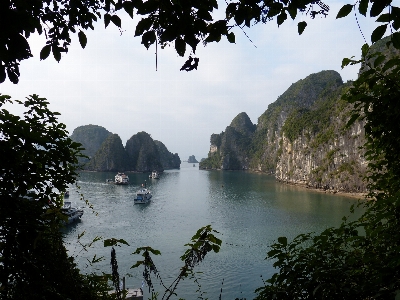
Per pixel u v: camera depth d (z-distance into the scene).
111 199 61.25
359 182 70.00
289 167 108.06
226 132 191.50
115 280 2.61
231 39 2.11
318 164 89.19
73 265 3.11
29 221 2.69
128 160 156.12
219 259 24.94
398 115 3.00
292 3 2.01
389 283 2.58
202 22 1.92
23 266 2.54
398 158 3.53
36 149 2.96
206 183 100.62
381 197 3.81
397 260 2.54
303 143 102.25
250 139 189.38
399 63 2.78
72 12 2.38
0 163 2.67
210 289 19.31
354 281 2.88
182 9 1.87
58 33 2.39
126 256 24.97
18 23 1.73
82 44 2.38
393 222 3.26
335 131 85.62
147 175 135.62
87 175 125.06
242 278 21.17
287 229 35.16
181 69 2.04
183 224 39.03
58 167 3.21
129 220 41.44
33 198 3.00
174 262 24.28
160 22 1.91
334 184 77.56
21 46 1.79
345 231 3.44
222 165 181.00
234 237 31.98
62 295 2.66
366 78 3.09
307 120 106.25
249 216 43.47
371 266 2.94
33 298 2.50
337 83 128.88
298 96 160.25
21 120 2.87
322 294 2.76
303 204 53.81
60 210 2.96
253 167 169.12
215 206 53.19
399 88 2.88
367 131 3.59
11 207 2.65
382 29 1.75
